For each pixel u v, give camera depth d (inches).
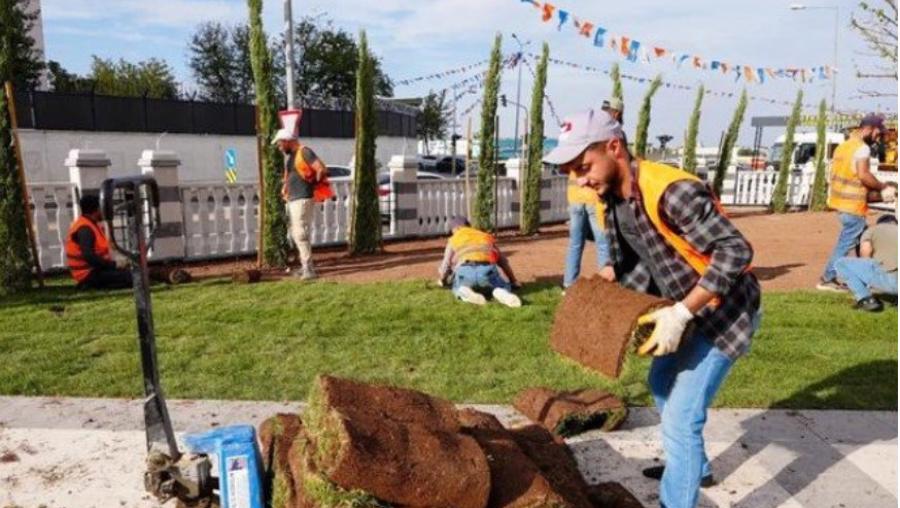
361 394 100.0
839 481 135.8
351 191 430.0
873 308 259.8
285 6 520.1
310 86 2068.2
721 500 128.6
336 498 86.1
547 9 466.0
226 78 2084.2
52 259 350.3
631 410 168.2
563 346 105.6
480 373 192.7
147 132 1288.1
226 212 399.2
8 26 283.0
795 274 348.2
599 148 98.9
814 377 191.0
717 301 100.4
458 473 88.9
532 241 482.9
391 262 388.8
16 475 135.3
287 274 351.6
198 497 112.6
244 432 110.9
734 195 800.3
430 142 2066.9
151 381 112.3
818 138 731.4
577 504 107.0
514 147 894.4
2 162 284.0
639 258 112.3
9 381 183.9
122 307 266.5
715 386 104.3
